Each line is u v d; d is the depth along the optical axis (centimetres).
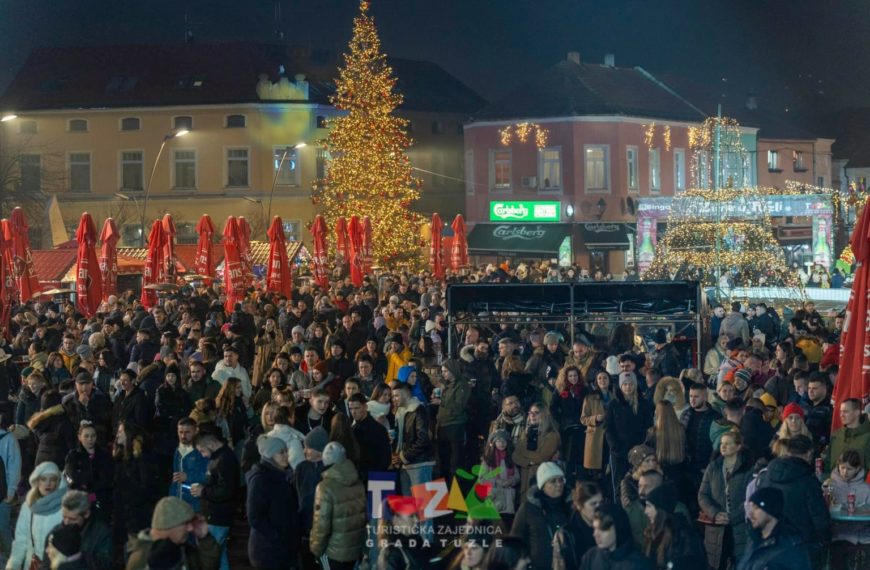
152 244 3148
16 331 2670
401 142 6091
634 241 6462
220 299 3212
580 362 1786
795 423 1158
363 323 2652
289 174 6644
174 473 1229
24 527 1049
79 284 2709
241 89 6669
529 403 1550
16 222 2619
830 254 5272
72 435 1415
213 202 6650
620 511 840
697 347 2061
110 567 955
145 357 2062
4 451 1268
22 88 6875
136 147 6712
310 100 6625
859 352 1286
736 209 4431
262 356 2056
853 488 1101
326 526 1057
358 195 6053
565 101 6500
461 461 1596
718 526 1133
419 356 1967
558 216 6412
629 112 6469
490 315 2189
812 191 5806
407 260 6009
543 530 988
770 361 1853
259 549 1065
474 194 6688
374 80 5997
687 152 6900
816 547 1005
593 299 2097
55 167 6756
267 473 1077
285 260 3400
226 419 1567
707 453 1286
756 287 4025
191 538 1105
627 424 1380
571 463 1498
